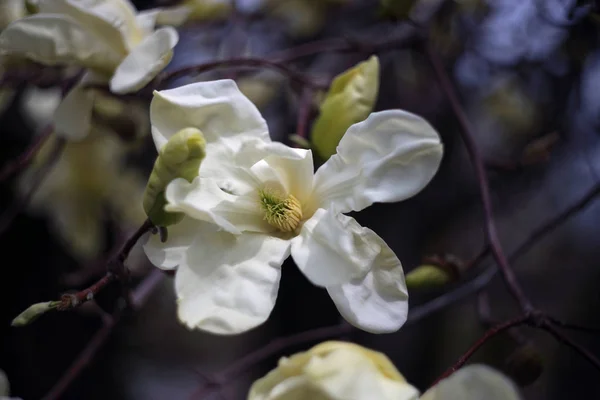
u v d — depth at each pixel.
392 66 0.97
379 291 0.57
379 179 0.58
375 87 0.63
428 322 1.20
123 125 0.74
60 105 0.67
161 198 0.57
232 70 0.80
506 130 0.98
